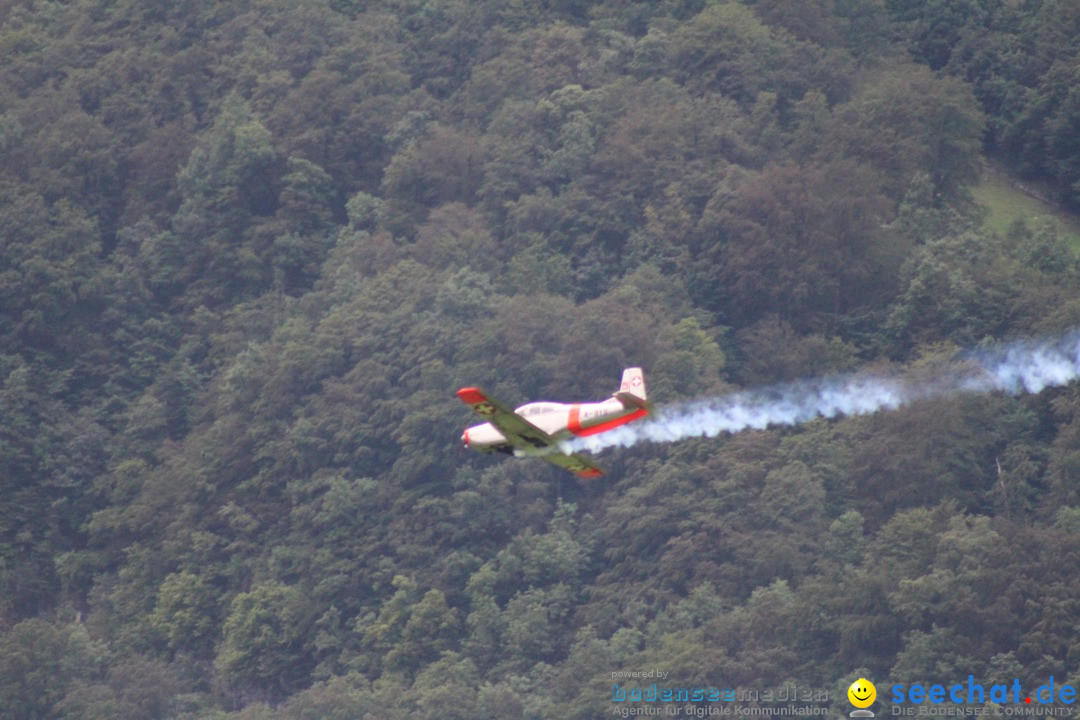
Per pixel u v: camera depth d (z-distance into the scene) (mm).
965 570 182250
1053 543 183000
